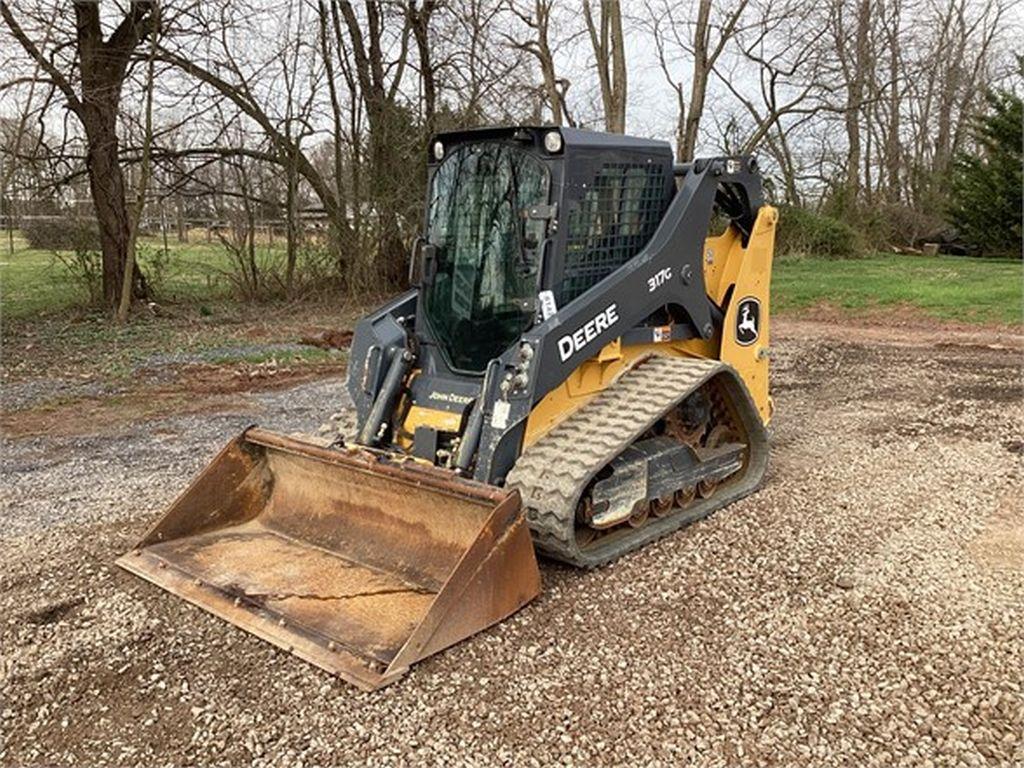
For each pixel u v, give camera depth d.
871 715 3.43
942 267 22.45
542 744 3.30
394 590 4.39
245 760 3.25
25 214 17.41
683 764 3.17
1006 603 4.34
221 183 18.14
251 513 5.29
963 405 8.78
